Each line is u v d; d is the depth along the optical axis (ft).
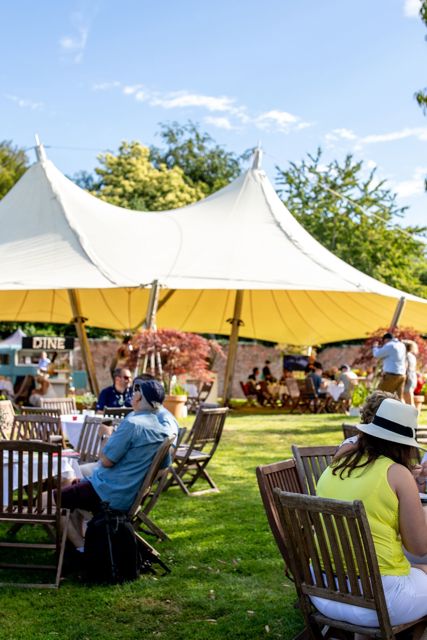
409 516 10.93
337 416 49.96
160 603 15.26
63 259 51.67
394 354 42.65
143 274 51.31
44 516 16.08
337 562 10.66
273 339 85.25
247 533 20.40
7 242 54.08
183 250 55.52
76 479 19.24
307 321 77.82
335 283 53.26
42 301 73.20
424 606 11.01
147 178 111.45
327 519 10.62
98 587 16.17
